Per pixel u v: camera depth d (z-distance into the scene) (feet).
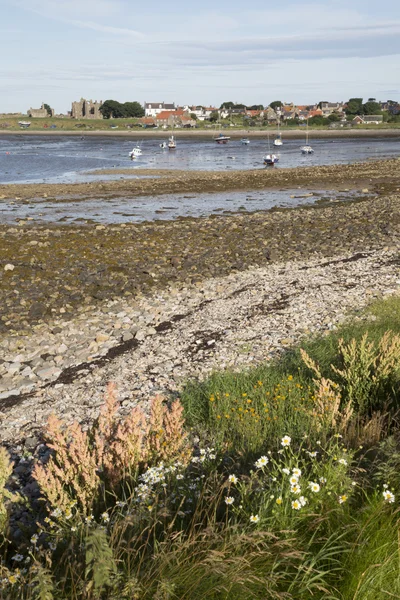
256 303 45.50
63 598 11.50
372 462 16.66
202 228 83.76
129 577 11.23
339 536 12.59
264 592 11.57
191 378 30.91
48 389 31.07
